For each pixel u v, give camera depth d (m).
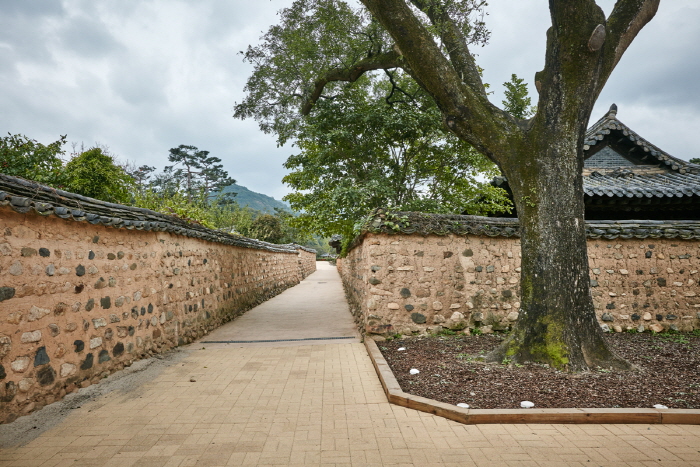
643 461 2.85
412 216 6.90
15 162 6.94
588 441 3.15
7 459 2.90
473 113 5.31
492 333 7.00
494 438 3.22
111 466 2.82
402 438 3.24
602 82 5.05
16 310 3.45
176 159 50.59
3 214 3.37
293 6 8.43
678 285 7.38
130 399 4.14
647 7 5.03
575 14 4.65
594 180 9.55
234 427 3.47
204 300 7.95
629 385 4.23
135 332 5.33
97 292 4.57
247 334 7.87
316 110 9.99
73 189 8.92
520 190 5.16
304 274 27.91
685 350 5.82
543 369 4.65
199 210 10.31
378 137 9.69
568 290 4.84
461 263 7.03
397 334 6.71
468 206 10.30
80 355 4.24
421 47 5.25
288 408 3.89
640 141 10.20
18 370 3.45
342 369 5.22
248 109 9.84
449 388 4.23
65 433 3.34
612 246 7.38
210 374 5.03
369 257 6.79
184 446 3.12
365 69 8.64
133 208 5.48
